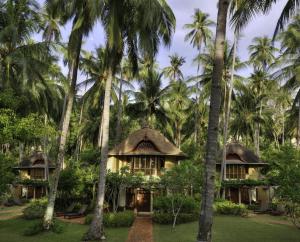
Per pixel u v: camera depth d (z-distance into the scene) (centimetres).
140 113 4794
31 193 4856
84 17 2066
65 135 2247
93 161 4150
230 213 3075
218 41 1091
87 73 4141
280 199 1861
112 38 1958
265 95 4969
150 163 3506
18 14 2528
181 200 2523
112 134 5075
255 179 3950
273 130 5909
